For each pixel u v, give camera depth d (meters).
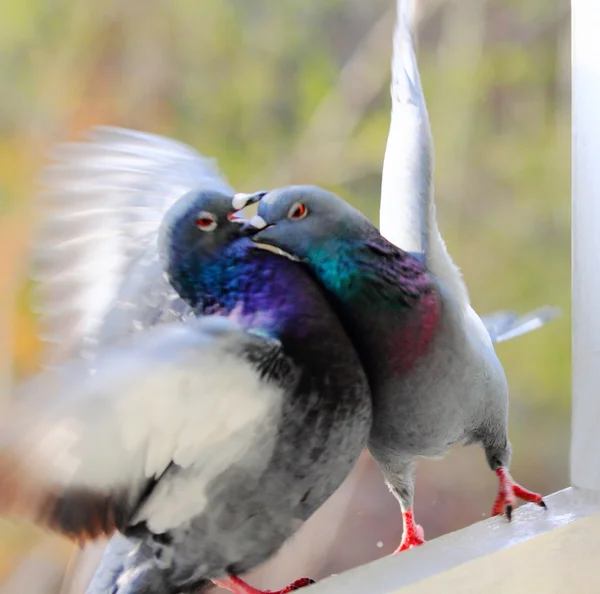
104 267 2.59
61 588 3.88
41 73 4.77
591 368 2.83
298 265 2.29
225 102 5.25
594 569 2.70
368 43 5.54
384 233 2.60
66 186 2.61
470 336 2.49
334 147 5.46
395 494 2.78
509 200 5.93
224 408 2.04
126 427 1.98
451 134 5.85
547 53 6.07
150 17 5.01
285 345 2.11
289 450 2.17
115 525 2.16
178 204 2.27
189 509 2.21
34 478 1.97
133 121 5.00
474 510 4.89
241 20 5.30
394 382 2.34
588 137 2.78
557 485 5.35
